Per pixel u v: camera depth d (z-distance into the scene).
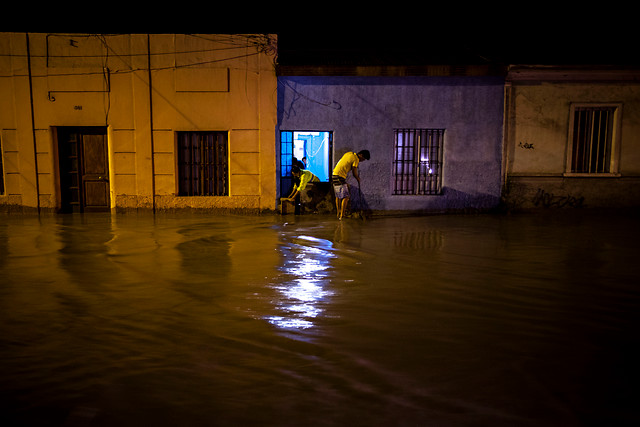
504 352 3.67
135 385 3.12
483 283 5.64
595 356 3.61
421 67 12.18
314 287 5.46
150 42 11.95
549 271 6.23
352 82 12.32
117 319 4.39
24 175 12.25
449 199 12.79
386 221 11.16
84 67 11.95
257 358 3.55
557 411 2.83
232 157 12.27
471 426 2.66
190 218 11.48
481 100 12.57
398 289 5.39
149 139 12.19
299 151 12.62
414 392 3.04
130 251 7.50
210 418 2.73
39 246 7.85
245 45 12.03
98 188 12.55
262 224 10.54
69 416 2.75
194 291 5.29
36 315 4.48
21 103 12.04
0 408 2.83
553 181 12.84
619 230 9.82
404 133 12.63
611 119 12.78
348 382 3.17
